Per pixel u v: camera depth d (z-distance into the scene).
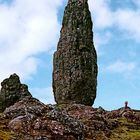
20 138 42.38
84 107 76.75
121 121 76.19
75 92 97.69
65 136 43.28
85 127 60.94
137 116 79.75
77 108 76.00
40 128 43.62
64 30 103.75
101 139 59.69
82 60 100.00
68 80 98.56
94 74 101.50
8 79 92.81
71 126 44.50
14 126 44.34
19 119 45.03
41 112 46.47
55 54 103.50
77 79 98.19
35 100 57.81
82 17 103.88
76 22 103.19
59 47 103.12
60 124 44.06
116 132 66.88
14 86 91.81
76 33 102.06
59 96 99.38
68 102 96.56
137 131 70.69
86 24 103.62
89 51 101.75
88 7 106.31
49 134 43.06
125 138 64.44
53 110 45.88
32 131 43.41
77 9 104.56
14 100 90.62
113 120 74.25
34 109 46.59
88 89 98.81
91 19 105.69
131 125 73.62
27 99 57.09
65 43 102.19
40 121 44.34
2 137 41.62
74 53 100.38
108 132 64.12
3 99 90.81
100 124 64.81
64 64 100.62
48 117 45.19
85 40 102.12
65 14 105.44
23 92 91.69
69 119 45.22
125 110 82.19
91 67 100.94
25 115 45.47
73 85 97.88
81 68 99.19
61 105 87.94
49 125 43.78
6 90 91.38
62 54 101.62
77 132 44.31
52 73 103.31
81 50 100.88
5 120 46.75
